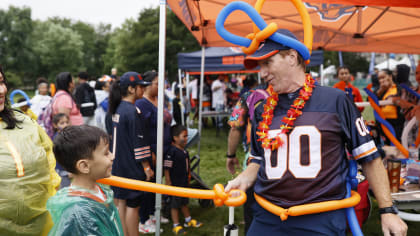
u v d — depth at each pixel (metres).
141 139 2.76
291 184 1.43
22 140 1.46
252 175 1.73
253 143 1.75
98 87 6.75
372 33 4.05
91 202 1.30
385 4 2.11
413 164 2.65
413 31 3.99
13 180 1.36
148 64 44.16
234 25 3.71
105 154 1.37
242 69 8.03
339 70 5.16
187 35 40.72
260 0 1.54
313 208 1.37
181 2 2.83
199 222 3.64
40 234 1.46
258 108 1.69
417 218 2.08
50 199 1.31
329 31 4.19
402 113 4.42
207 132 9.95
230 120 2.64
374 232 3.34
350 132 1.43
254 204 1.69
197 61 7.90
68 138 1.31
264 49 1.45
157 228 2.47
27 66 62.47
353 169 1.49
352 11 3.56
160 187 1.61
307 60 1.51
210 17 3.60
